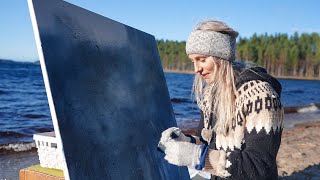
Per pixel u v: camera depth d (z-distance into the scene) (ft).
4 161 18.94
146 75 7.58
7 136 29.27
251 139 4.68
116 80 6.12
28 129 33.60
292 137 28.94
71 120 4.49
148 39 8.19
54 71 4.34
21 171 7.08
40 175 6.81
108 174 5.13
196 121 43.98
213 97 5.68
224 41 5.13
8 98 63.16
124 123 6.04
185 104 69.21
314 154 20.52
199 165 4.83
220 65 5.21
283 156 19.84
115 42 6.39
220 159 4.75
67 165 4.19
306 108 72.64
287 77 362.74
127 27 7.11
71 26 5.00
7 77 115.85
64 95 4.45
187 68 378.73
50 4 4.59
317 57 360.48
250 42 370.12
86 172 4.57
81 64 5.06
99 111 5.30
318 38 365.61
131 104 6.53
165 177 7.27
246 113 4.86
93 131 4.99
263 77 4.99
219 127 5.28
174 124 8.57
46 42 4.30
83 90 4.97
